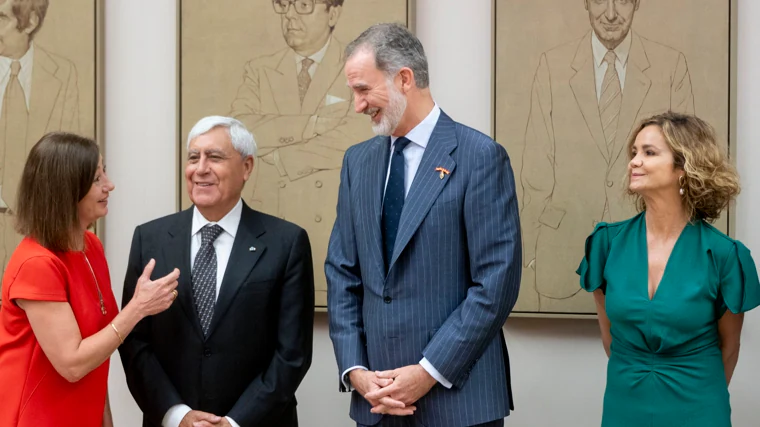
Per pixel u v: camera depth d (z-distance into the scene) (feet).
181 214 9.43
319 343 11.37
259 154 11.18
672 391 7.95
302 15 11.03
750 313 10.34
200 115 11.28
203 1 11.25
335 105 10.98
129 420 11.89
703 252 8.01
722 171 8.15
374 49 7.70
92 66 11.43
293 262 9.09
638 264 8.32
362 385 7.70
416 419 7.72
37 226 7.66
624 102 10.33
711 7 10.11
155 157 11.68
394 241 7.90
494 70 10.61
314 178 11.07
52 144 7.75
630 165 8.36
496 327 7.59
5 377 7.68
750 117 10.25
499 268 7.54
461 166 7.79
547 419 10.89
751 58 10.22
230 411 8.64
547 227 10.53
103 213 8.15
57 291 7.61
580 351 10.80
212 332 8.77
